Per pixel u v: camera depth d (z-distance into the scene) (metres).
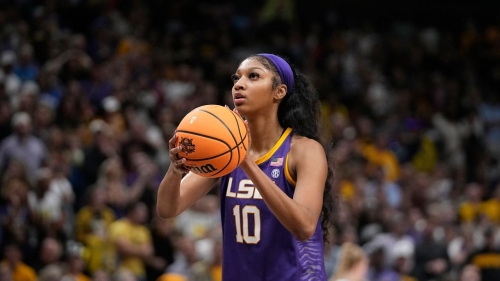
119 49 21.09
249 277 6.08
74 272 12.59
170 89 20.41
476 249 16.81
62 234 13.45
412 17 29.38
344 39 26.16
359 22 28.56
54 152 15.06
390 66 26.31
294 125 6.31
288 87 6.26
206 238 14.16
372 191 18.70
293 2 26.50
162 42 22.70
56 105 17.73
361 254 10.49
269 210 6.02
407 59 26.56
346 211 16.73
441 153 23.30
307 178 5.83
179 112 18.77
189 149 5.47
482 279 16.47
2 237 12.97
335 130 20.95
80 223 14.01
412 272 16.02
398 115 23.80
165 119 18.06
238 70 6.22
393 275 14.86
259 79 6.10
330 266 14.84
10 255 12.51
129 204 14.32
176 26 23.73
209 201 15.30
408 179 19.73
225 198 6.26
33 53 19.12
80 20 21.22
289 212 5.39
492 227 17.34
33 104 16.11
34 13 20.75
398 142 22.50
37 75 18.27
